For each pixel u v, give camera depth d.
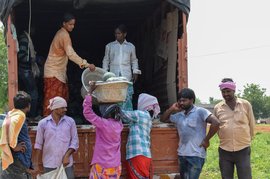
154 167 6.23
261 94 79.38
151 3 8.23
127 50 7.20
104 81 5.61
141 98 6.11
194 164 5.86
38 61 7.73
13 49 6.11
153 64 8.99
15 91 6.05
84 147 6.02
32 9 8.41
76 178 5.98
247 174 6.32
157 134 6.27
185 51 6.59
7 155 5.15
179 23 6.91
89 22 9.74
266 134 25.05
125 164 6.10
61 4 8.16
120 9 8.75
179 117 6.07
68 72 9.32
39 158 5.79
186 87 6.57
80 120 7.77
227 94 6.29
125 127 6.11
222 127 6.39
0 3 6.61
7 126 5.14
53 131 5.52
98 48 11.33
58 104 5.55
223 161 6.47
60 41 6.53
